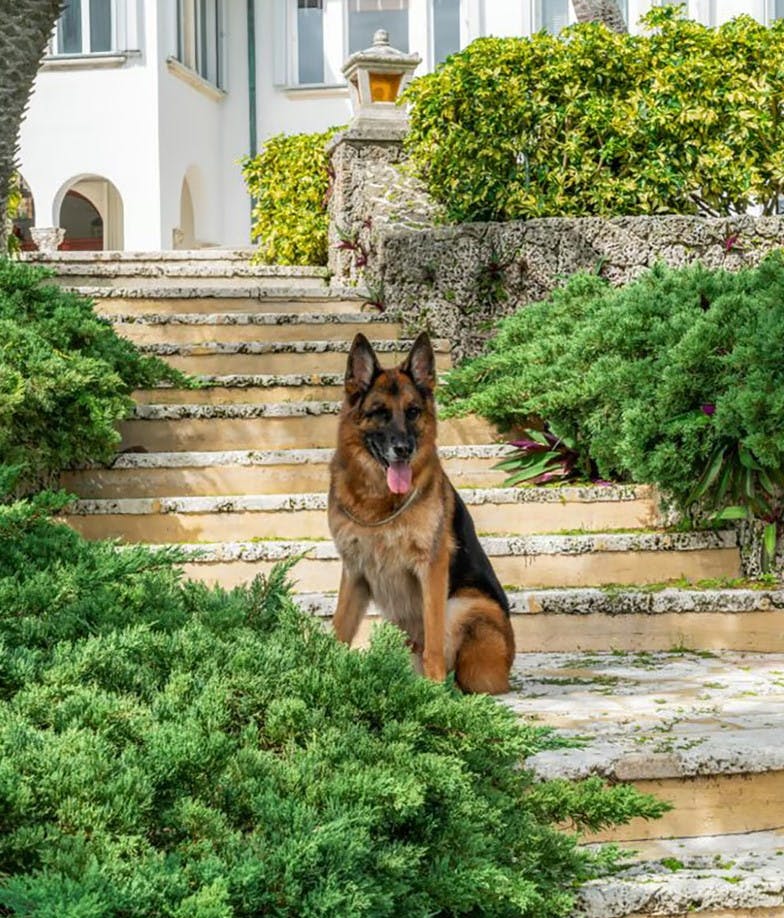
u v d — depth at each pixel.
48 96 20.02
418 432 5.75
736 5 19.42
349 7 21.38
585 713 5.44
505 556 7.41
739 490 7.52
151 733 3.50
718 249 10.09
